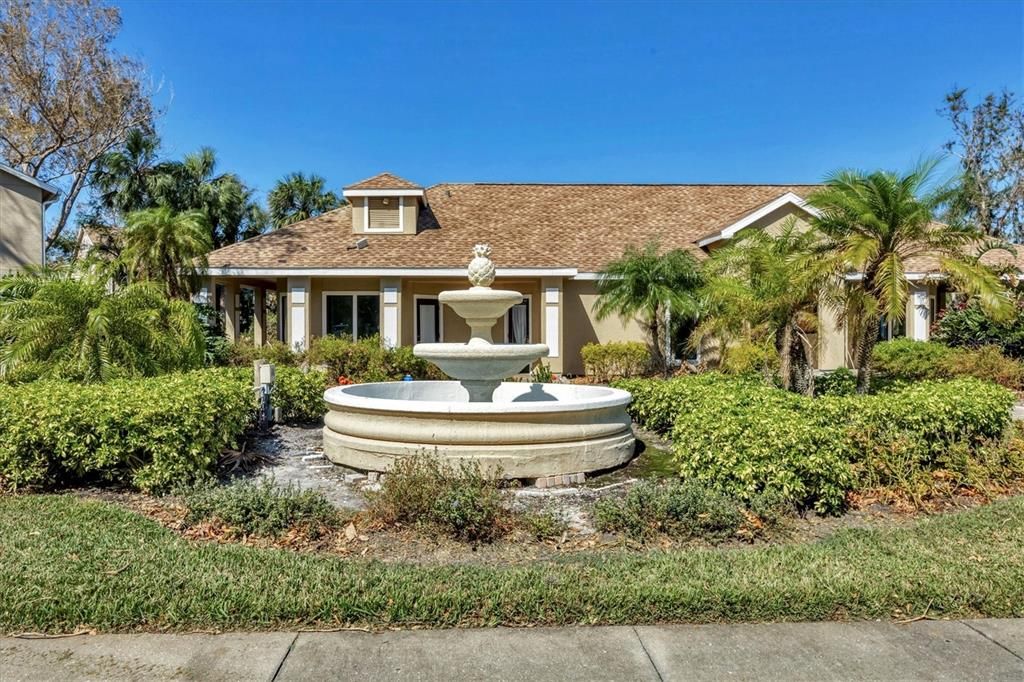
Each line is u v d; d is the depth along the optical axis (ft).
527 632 11.20
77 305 30.27
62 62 80.43
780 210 58.29
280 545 15.16
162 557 13.64
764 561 13.88
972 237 27.63
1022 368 43.75
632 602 11.78
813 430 18.13
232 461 23.31
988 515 17.33
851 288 30.04
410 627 11.32
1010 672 9.95
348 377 49.16
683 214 71.00
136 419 19.19
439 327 63.46
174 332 33.30
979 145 111.45
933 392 23.76
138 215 53.72
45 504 17.72
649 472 23.25
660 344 59.57
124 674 9.71
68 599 11.58
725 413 20.15
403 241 63.57
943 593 12.21
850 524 17.24
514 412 21.15
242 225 108.37
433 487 16.94
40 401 19.86
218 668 9.90
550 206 72.79
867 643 10.85
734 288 34.40
